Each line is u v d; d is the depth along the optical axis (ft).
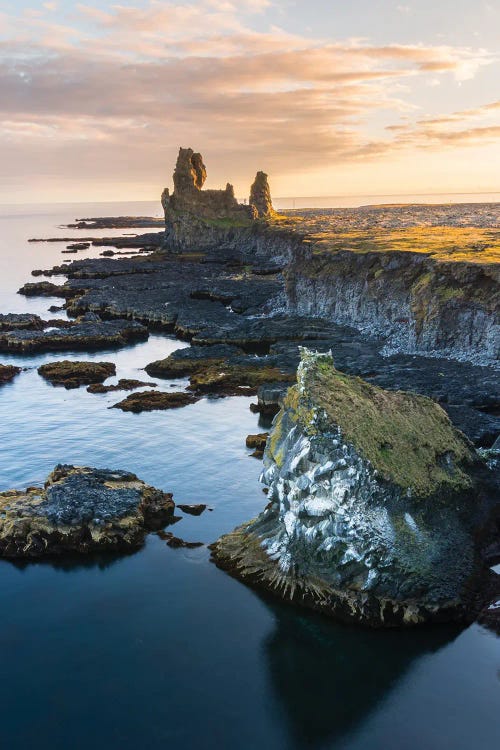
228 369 294.87
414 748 94.94
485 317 297.94
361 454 122.72
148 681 107.45
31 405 257.55
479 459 149.89
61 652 114.32
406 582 120.98
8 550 145.18
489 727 98.58
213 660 112.37
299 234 647.97
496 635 117.29
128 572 138.41
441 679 107.86
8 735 97.04
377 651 114.42
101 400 263.29
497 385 251.60
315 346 330.75
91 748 94.73
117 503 157.89
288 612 124.98
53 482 171.73
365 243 443.73
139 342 379.55
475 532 138.51
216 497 173.58
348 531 122.31
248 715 100.58
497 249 372.99
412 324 326.44
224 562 140.97
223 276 610.24
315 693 105.09
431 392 243.81
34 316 420.77
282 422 138.92
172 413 244.42
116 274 648.79
